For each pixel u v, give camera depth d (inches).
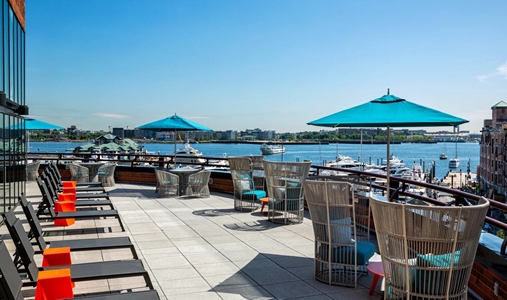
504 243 149.9
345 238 183.9
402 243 130.4
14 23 408.2
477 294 166.2
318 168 364.2
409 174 2373.3
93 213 275.1
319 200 186.9
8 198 367.9
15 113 405.1
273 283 188.4
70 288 138.1
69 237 269.0
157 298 129.3
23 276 170.7
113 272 152.5
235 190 368.5
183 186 452.4
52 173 395.9
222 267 210.8
